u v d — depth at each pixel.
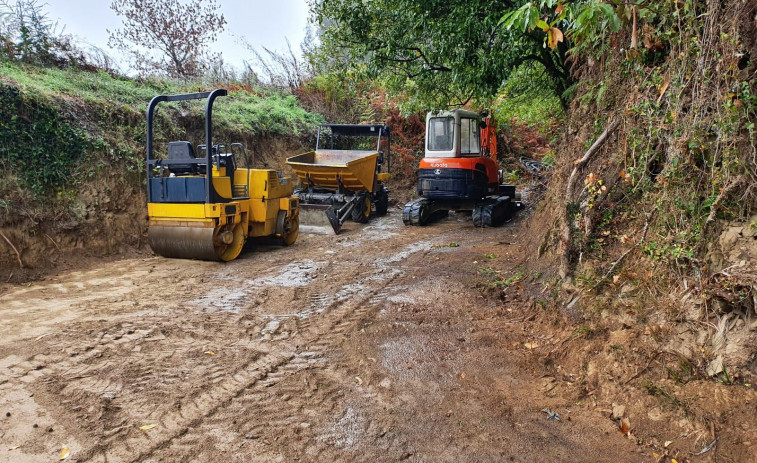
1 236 7.07
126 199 9.07
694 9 3.89
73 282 6.82
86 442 3.09
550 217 6.46
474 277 6.64
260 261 8.16
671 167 3.98
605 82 5.41
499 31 7.12
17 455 2.95
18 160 7.77
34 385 3.78
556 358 4.18
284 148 14.88
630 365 3.59
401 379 3.97
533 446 3.11
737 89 3.51
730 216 3.55
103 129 9.40
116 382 3.85
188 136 11.68
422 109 10.15
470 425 3.34
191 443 3.11
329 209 10.86
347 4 8.59
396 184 17.64
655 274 4.01
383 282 6.72
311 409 3.53
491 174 12.03
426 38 8.44
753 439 2.77
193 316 5.36
